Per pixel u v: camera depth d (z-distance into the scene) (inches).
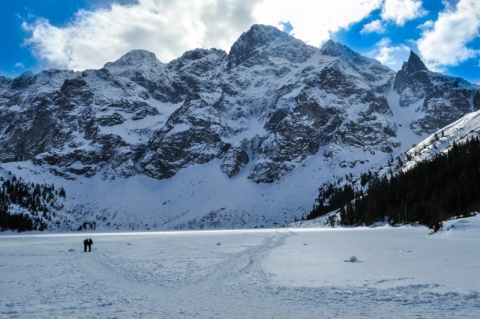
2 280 1290.6
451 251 1712.6
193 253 2164.1
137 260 1876.2
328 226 7780.5
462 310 722.2
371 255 1720.0
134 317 741.3
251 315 739.4
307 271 1299.2
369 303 814.5
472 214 3408.0
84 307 845.8
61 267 1667.1
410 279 1060.5
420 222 4451.3
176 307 831.1
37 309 831.7
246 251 2160.4
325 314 731.4
